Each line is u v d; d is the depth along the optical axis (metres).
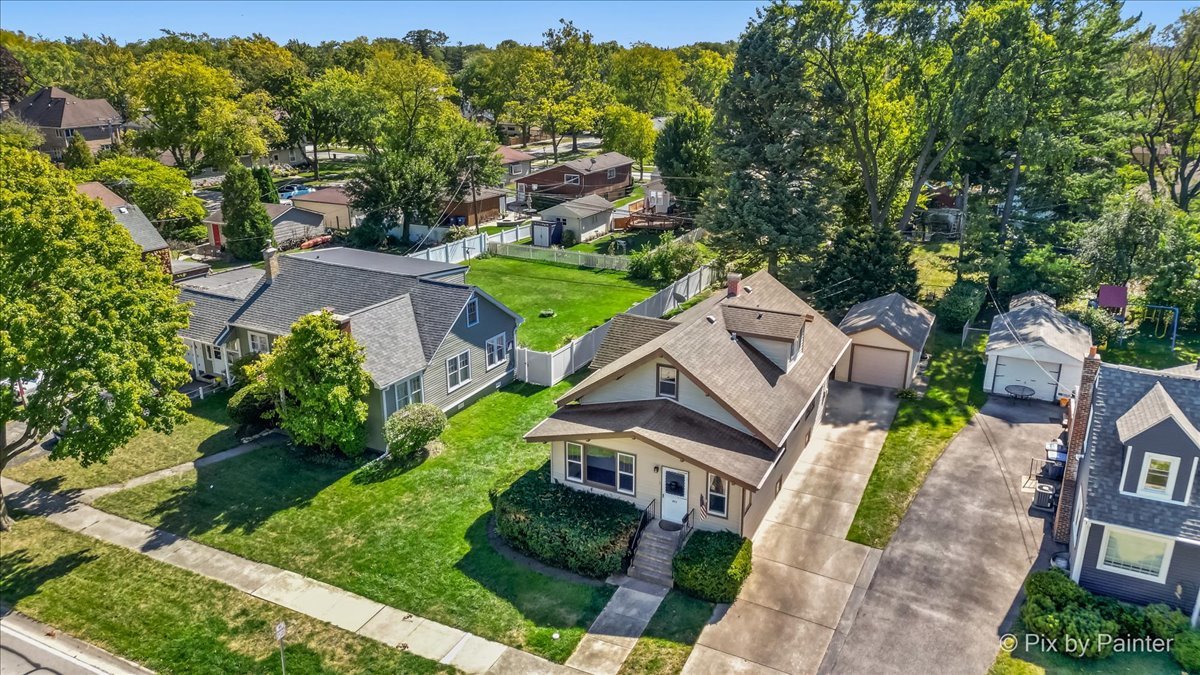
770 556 22.14
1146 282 42.25
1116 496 19.02
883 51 41.78
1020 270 42.09
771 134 43.16
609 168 80.81
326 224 66.31
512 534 22.67
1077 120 42.59
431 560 22.39
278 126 87.12
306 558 22.59
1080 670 17.58
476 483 26.53
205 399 33.50
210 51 138.75
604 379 24.22
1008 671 17.61
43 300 22.27
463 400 32.91
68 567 22.28
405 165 60.97
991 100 39.06
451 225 66.19
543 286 50.97
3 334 20.84
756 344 26.59
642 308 43.66
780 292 32.44
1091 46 40.78
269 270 35.69
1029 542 22.44
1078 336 33.59
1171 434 18.17
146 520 24.59
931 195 61.38
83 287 22.92
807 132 41.72
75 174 58.31
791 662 18.12
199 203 62.34
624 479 23.25
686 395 23.56
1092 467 19.56
